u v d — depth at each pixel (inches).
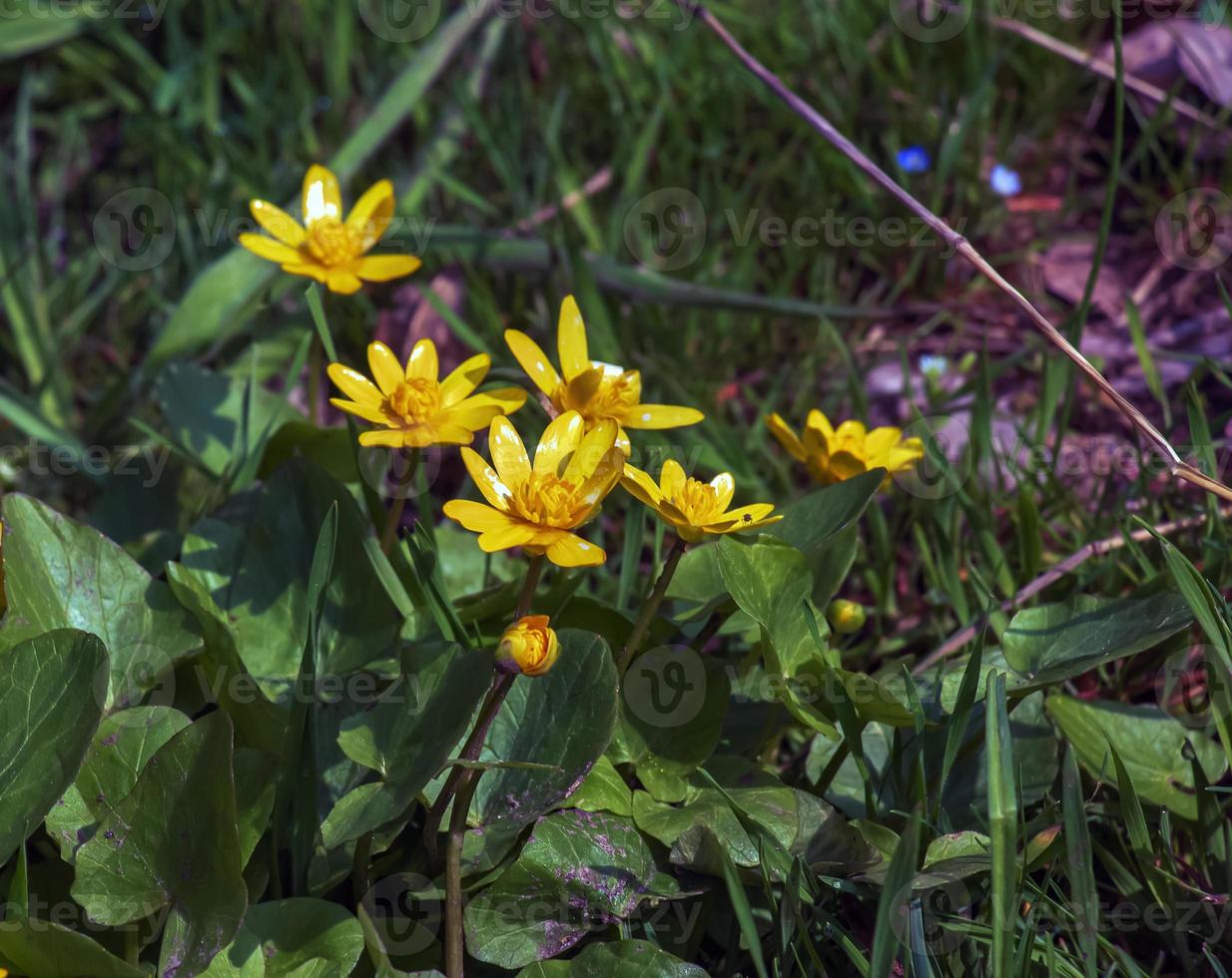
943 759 19.5
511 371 21.5
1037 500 24.0
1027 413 25.0
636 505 21.5
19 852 18.8
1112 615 20.0
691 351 26.2
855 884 19.7
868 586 23.8
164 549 22.0
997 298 27.0
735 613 20.9
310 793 19.5
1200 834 20.2
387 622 20.7
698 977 18.9
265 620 20.8
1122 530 22.0
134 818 18.9
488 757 19.5
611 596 22.9
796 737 21.6
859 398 24.2
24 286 26.7
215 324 25.1
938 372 25.2
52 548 20.2
